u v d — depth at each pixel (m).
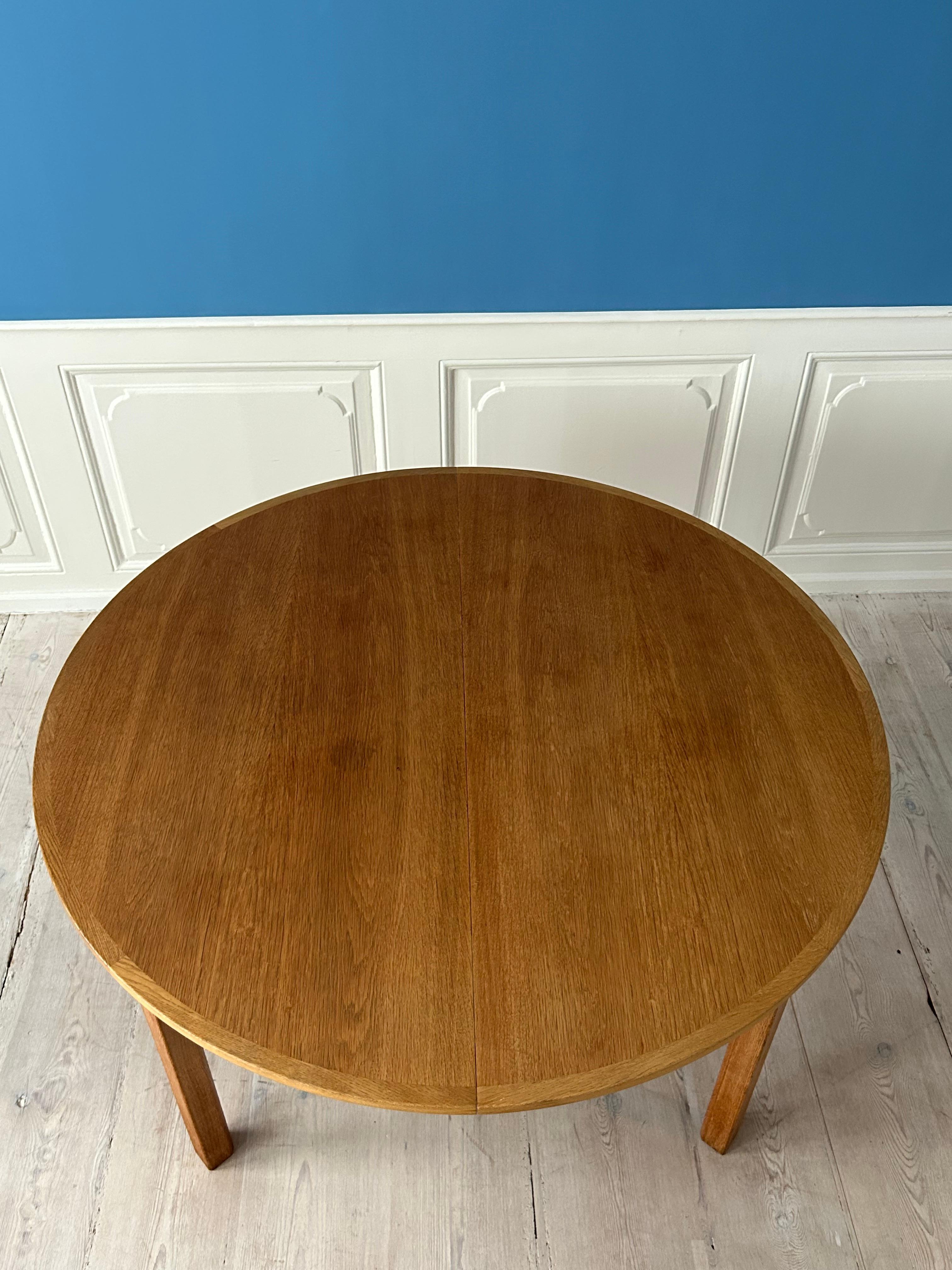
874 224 2.03
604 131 1.89
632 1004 1.12
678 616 1.60
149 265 2.04
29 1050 1.77
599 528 1.78
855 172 1.96
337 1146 1.66
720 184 1.97
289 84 1.81
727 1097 1.54
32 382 2.17
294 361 2.18
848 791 1.34
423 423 2.30
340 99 1.83
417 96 1.83
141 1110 1.70
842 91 1.85
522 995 1.12
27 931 1.94
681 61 1.81
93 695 1.45
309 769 1.36
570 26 1.76
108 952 1.16
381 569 1.68
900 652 2.51
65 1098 1.71
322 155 1.90
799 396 2.28
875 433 2.36
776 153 1.93
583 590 1.65
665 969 1.15
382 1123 1.68
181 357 2.16
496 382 2.25
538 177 1.95
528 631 1.57
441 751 1.38
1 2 1.68
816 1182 1.63
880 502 2.49
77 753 1.37
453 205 1.98
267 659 1.51
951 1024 1.83
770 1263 1.54
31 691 2.38
